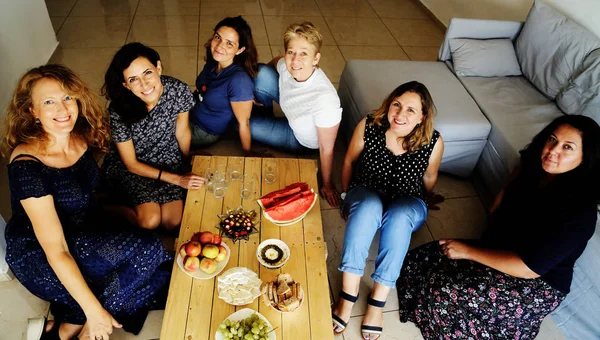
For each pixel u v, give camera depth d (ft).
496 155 8.24
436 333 6.23
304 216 6.23
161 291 6.30
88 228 5.75
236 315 5.02
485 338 5.97
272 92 8.39
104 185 7.07
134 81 5.87
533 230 5.49
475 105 8.77
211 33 12.95
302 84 7.16
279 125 8.65
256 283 5.32
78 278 5.05
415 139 6.30
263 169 6.95
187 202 6.29
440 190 8.81
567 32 8.79
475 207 8.54
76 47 11.70
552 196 5.41
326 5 15.43
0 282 6.48
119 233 5.59
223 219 6.04
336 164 9.12
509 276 5.69
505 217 6.13
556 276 5.57
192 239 5.65
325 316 5.16
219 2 14.75
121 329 6.07
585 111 8.12
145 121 6.54
